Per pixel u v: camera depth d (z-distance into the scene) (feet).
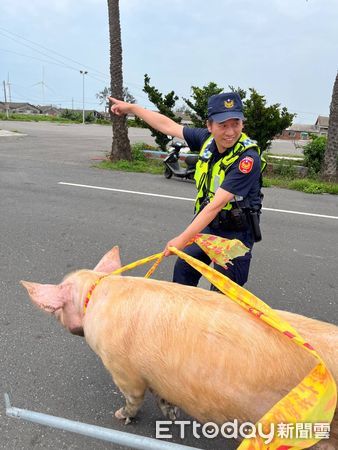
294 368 6.16
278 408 5.86
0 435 9.04
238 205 9.84
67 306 8.46
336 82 36.76
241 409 6.45
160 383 7.16
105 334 7.59
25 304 14.07
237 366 6.33
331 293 15.75
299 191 34.32
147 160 45.83
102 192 29.89
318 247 20.53
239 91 44.34
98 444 8.91
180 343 6.75
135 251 18.95
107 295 7.88
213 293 7.33
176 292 7.36
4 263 17.20
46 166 40.24
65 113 245.04
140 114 11.68
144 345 7.11
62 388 10.46
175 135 11.23
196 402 6.83
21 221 22.54
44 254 18.26
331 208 28.63
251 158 9.02
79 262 17.61
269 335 6.42
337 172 38.37
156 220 23.53
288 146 107.76
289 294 15.57
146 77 47.73
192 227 8.66
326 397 5.64
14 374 10.87
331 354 6.16
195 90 45.88
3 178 33.47
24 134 81.61
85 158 47.21
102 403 10.03
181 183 34.78
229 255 8.43
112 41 40.19
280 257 19.03
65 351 11.83
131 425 9.43
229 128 9.05
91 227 21.95
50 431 9.18
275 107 41.29
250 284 16.25
